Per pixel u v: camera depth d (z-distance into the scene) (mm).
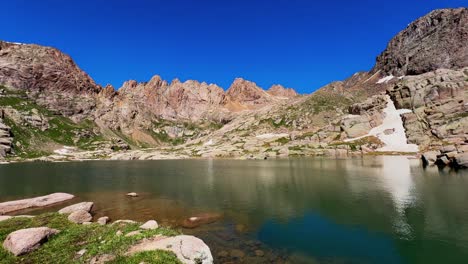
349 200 39844
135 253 17406
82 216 29656
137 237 20172
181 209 37750
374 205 36438
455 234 25453
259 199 42750
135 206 39844
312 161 112938
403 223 28984
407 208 34312
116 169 99625
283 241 25062
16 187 58281
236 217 33312
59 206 40500
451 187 46125
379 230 27250
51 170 98250
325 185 52844
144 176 76312
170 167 104875
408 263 20375
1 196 48812
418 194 41781
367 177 61281
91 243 19984
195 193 49281
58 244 20094
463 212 31766
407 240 24531
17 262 17500
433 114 142375
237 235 26875
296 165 96625
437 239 24500
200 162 130250
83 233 22422
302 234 26859
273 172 77188
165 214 35250
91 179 70688
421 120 144500
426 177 58062
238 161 127750
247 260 21000
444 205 34938
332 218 31703
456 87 144875
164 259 16547
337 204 37781
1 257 17906
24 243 18953
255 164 107438
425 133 136250
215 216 33906
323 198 41812
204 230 28547
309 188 50250
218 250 23062
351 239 25250
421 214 31641
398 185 49875
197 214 35031
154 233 21266
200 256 18078
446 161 77625
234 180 64000
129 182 64438
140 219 33031
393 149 133750
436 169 71750
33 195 49281
